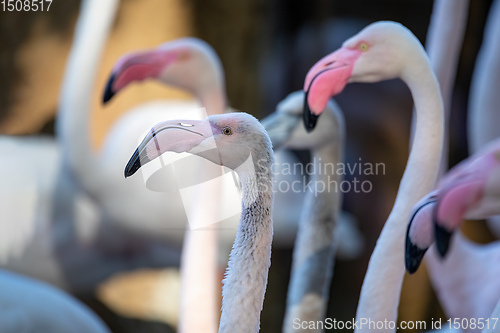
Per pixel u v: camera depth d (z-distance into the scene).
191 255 5.17
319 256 4.87
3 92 11.69
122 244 9.85
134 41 12.22
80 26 8.57
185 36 12.27
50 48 11.75
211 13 12.12
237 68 12.12
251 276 3.15
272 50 12.32
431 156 3.74
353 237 10.65
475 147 7.77
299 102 4.93
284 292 11.06
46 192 9.66
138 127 9.38
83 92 8.61
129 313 11.02
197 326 5.18
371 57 3.75
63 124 8.80
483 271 5.80
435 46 5.62
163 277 11.53
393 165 12.23
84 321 6.91
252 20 12.09
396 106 12.34
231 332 3.14
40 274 9.75
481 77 7.63
